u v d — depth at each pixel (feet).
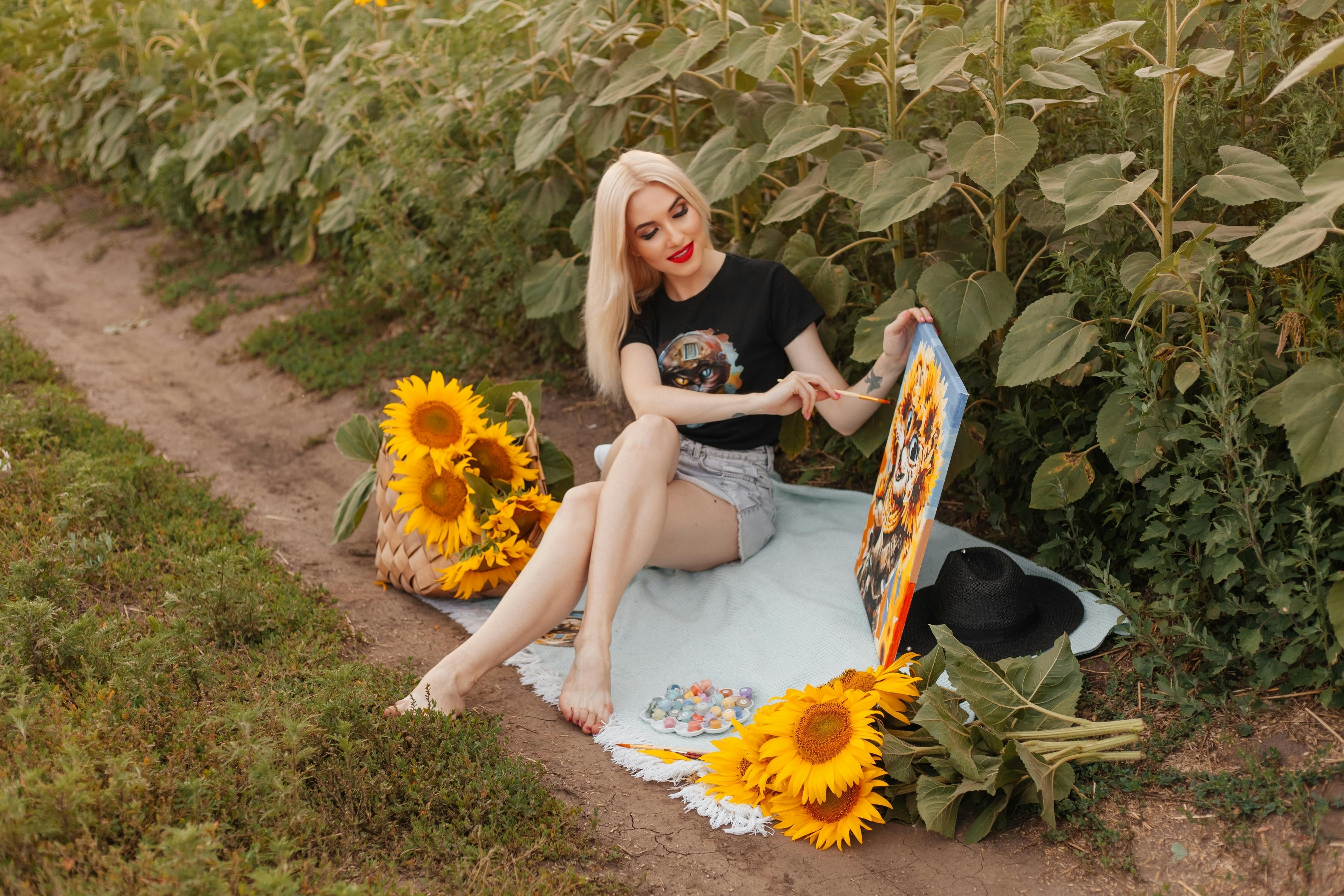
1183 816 7.33
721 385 10.84
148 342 19.48
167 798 6.61
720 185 11.71
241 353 18.40
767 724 7.94
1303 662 8.12
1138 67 10.02
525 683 9.67
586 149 13.78
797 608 10.11
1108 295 9.30
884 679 8.07
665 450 9.99
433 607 11.13
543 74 15.99
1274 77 9.87
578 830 7.55
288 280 21.39
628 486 9.61
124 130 24.77
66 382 17.29
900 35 12.28
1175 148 9.66
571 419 15.39
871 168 10.33
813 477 13.32
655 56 12.14
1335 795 7.11
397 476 11.07
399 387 10.59
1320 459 7.23
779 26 11.86
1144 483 9.07
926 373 9.33
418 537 10.91
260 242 23.24
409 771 7.48
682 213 10.43
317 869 6.53
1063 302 9.24
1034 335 9.21
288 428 15.99
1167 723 8.17
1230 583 8.55
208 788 6.74
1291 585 7.83
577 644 9.18
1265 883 6.72
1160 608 8.46
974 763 7.34
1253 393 8.43
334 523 12.96
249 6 25.17
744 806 7.88
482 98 16.19
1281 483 8.09
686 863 7.38
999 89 9.57
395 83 17.52
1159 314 9.64
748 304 10.78
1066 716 7.50
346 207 18.93
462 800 7.32
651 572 11.32
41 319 20.67
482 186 16.31
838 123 11.89
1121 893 6.88
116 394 17.24
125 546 11.02
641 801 8.05
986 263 11.07
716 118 14.53
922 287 9.99
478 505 10.54
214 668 8.83
